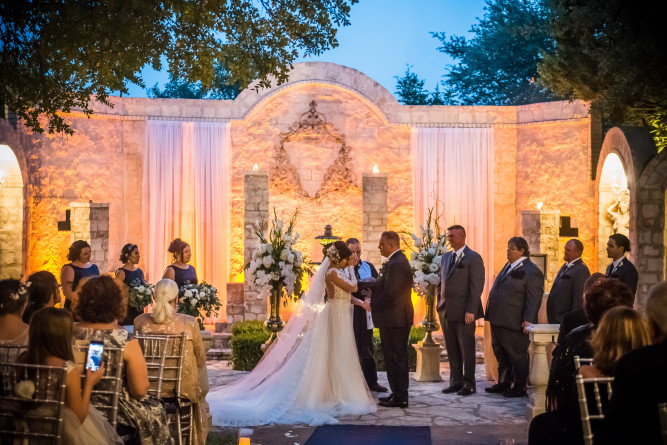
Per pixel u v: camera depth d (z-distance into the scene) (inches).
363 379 348.2
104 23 287.0
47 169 585.0
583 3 542.6
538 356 321.7
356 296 395.9
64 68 313.4
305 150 637.9
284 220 633.0
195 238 624.1
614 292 193.9
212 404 333.7
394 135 640.4
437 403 361.4
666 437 126.0
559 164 613.6
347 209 639.1
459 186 639.1
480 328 622.5
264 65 335.3
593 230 594.9
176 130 622.5
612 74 490.0
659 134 608.1
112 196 612.7
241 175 631.2
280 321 441.7
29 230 570.3
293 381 337.7
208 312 402.6
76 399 163.0
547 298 405.1
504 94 998.4
